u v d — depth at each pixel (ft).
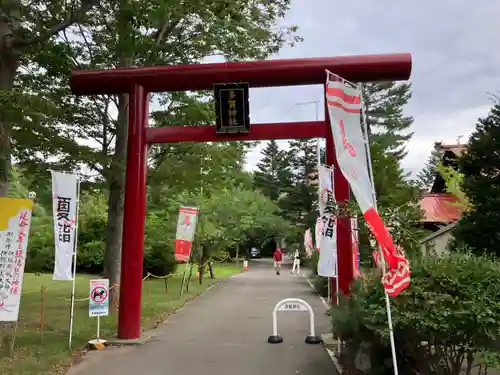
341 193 32.12
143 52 35.47
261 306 51.03
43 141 32.35
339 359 26.71
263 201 145.89
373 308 20.53
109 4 37.22
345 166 20.76
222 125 33.55
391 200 49.21
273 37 44.88
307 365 26.32
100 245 93.25
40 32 28.86
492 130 45.03
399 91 125.39
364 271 30.27
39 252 76.79
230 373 24.79
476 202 44.83
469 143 47.34
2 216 25.80
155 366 26.00
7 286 25.41
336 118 21.45
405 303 19.62
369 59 31.50
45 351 28.04
